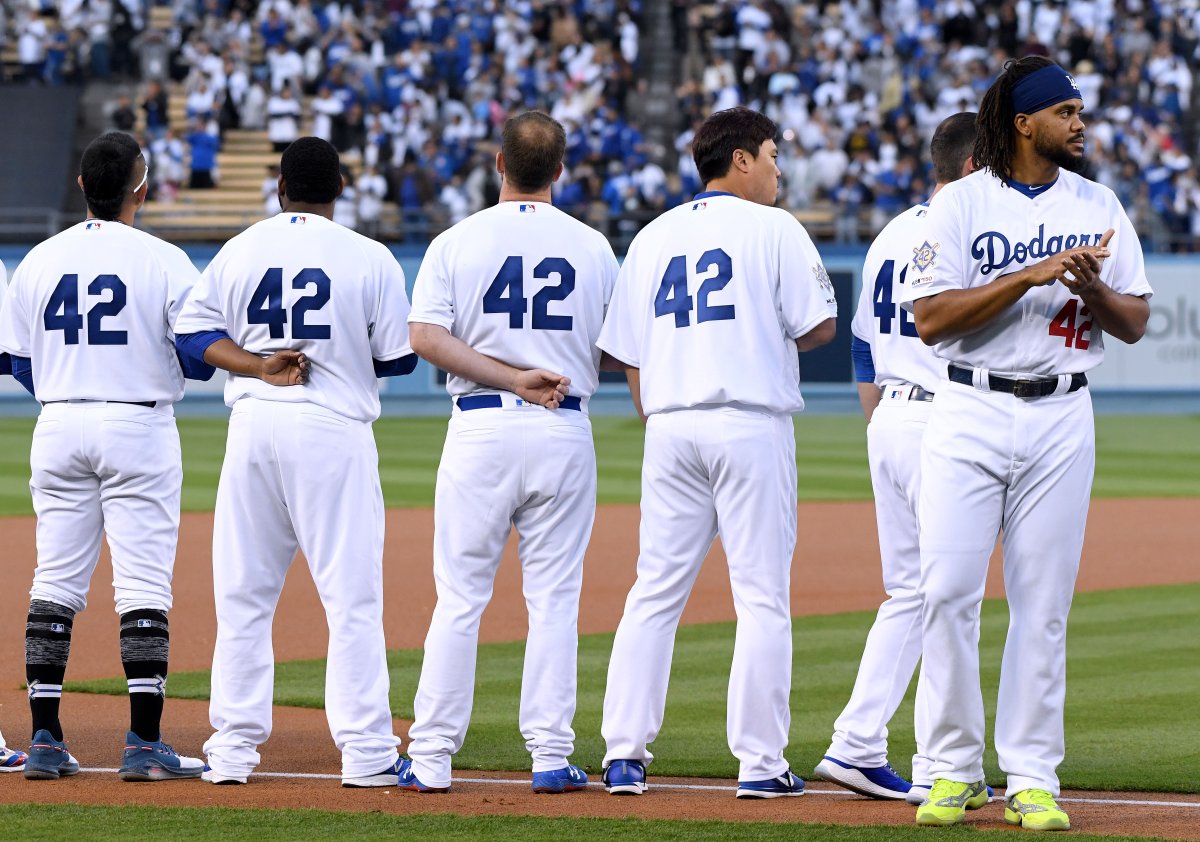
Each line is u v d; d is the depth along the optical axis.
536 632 17.58
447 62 95.38
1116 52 97.38
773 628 17.12
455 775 18.64
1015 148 15.81
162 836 15.13
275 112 89.56
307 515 17.67
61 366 18.36
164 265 18.55
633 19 101.88
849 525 45.28
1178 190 88.62
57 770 18.12
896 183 85.06
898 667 17.73
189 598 32.78
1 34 98.50
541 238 17.66
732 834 15.17
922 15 99.38
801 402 17.56
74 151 91.50
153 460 18.44
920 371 17.91
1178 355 82.88
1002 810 16.77
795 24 100.94
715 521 17.66
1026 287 15.09
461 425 17.52
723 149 17.73
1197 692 23.95
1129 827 15.74
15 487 52.38
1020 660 15.83
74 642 28.11
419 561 38.34
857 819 16.19
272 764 19.12
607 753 17.72
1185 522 46.44
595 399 83.44
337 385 17.81
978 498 15.69
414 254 80.94
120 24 96.31
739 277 17.19
